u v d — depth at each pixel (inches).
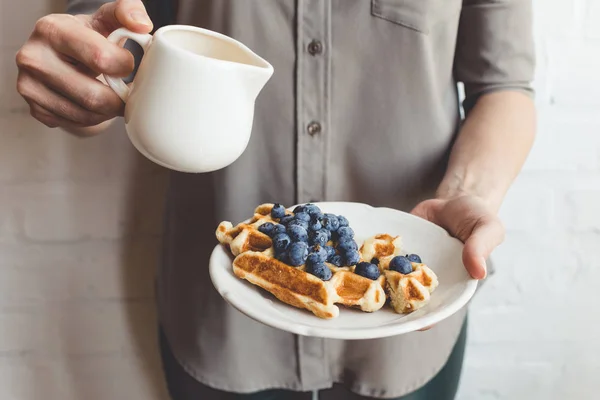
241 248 22.2
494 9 28.3
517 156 27.7
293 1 26.5
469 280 21.6
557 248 36.9
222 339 30.4
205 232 29.5
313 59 27.0
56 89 22.3
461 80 30.3
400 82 27.5
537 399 40.1
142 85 19.9
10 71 32.4
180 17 27.6
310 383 31.4
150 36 20.5
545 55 33.6
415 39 26.9
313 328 19.6
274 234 22.5
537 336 38.9
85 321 37.0
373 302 20.9
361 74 27.4
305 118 27.7
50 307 36.5
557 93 34.2
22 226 34.9
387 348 30.3
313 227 22.6
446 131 29.2
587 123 34.7
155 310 37.1
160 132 19.9
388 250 23.2
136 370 38.3
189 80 19.3
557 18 33.1
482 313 38.4
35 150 33.8
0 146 33.5
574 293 37.9
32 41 21.7
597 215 36.2
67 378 38.0
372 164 28.5
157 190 35.0
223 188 28.4
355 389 31.7
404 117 27.9
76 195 34.7
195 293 30.3
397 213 25.1
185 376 32.1
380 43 27.0
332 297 20.7
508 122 28.2
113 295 36.6
